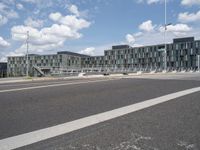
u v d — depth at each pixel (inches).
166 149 146.0
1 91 427.5
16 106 280.8
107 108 266.4
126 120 213.2
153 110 252.8
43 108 268.7
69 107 273.3
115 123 203.8
